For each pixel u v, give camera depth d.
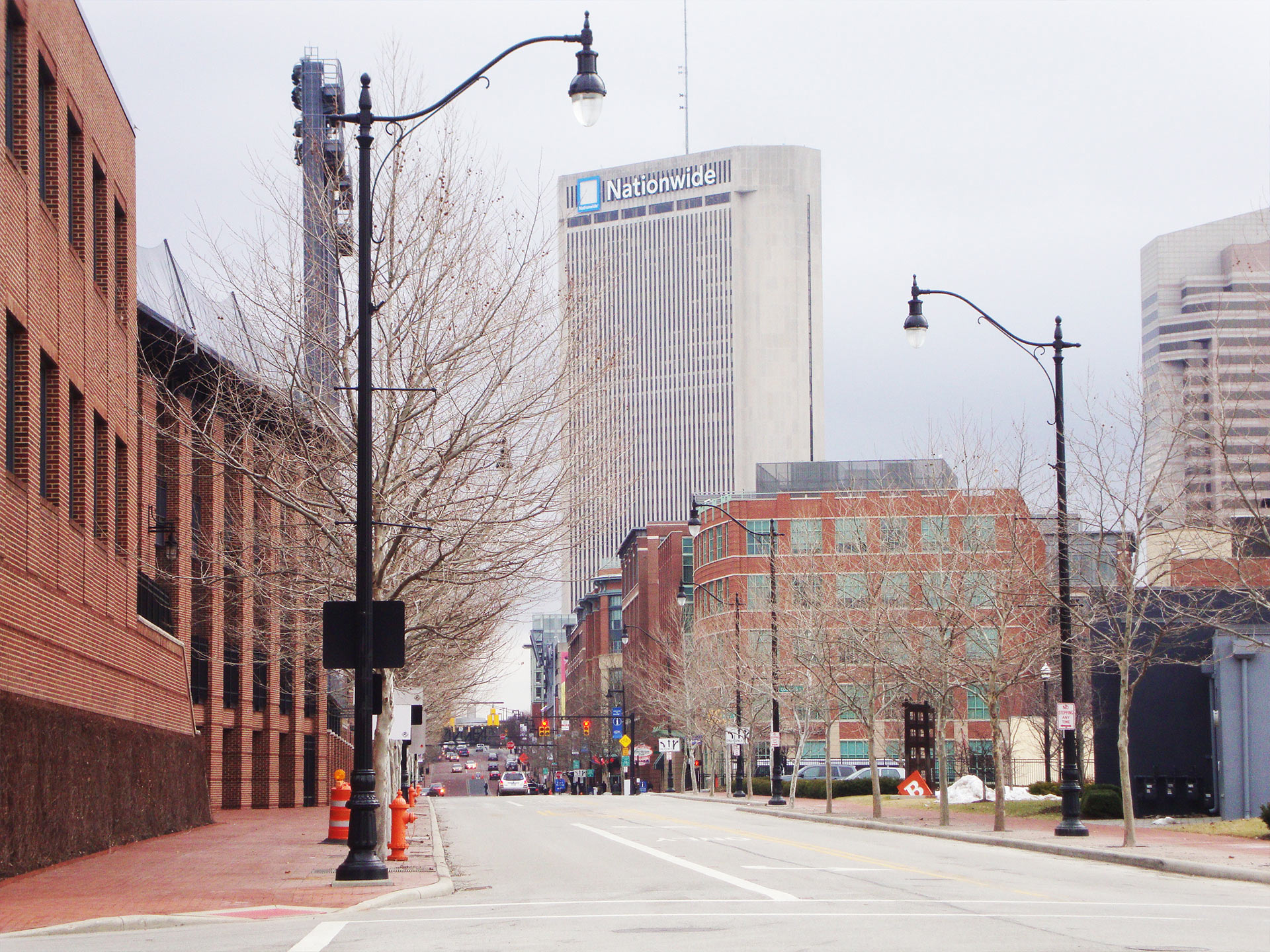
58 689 23.31
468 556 25.70
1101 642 38.12
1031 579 32.59
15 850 19.61
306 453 25.67
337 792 27.25
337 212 25.61
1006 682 35.56
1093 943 11.52
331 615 18.62
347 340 24.88
